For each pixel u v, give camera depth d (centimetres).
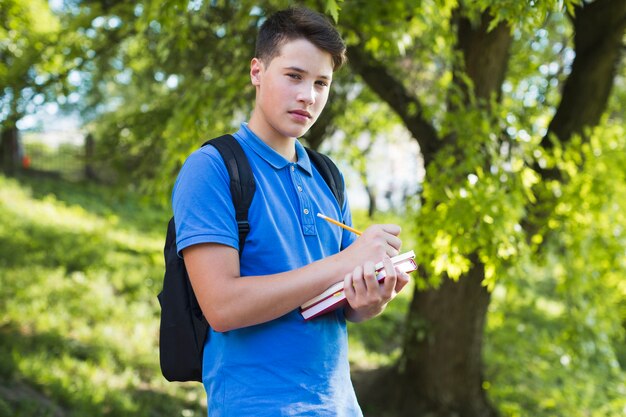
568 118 634
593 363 920
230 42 534
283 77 167
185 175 163
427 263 505
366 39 546
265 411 157
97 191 1659
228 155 166
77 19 639
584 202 571
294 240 168
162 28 493
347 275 155
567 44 677
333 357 167
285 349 160
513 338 914
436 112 536
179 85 683
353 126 816
